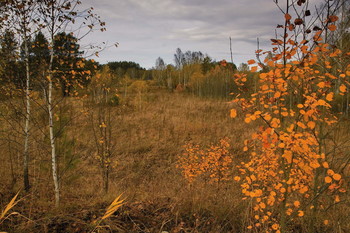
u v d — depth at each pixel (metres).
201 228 3.54
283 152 2.48
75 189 6.29
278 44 2.15
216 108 19.05
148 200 4.53
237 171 7.12
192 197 4.33
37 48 5.12
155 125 13.88
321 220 3.48
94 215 3.71
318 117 2.72
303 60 2.16
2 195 4.92
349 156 2.79
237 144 10.27
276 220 3.42
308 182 3.38
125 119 14.33
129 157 9.56
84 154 8.74
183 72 49.88
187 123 14.07
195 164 7.25
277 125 2.20
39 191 5.67
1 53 5.16
